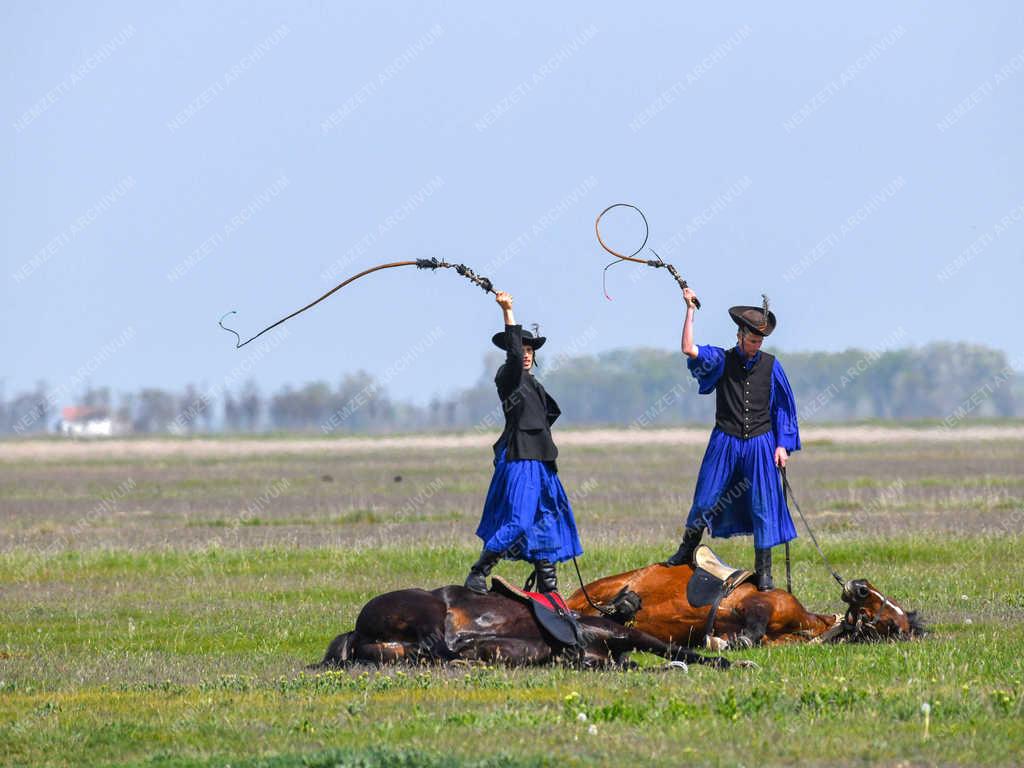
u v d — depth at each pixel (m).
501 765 29.95
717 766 30.16
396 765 30.06
